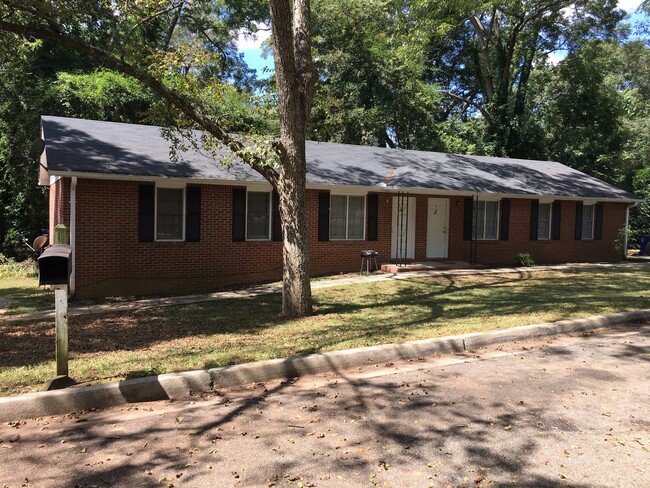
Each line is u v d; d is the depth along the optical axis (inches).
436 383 223.9
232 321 347.3
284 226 363.3
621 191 829.2
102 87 780.6
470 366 250.4
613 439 167.9
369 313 370.3
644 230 1016.2
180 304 426.6
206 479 142.7
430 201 688.4
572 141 1114.7
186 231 518.0
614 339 304.7
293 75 343.9
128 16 376.5
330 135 1050.7
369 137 1039.0
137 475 145.0
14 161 790.5
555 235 768.9
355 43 1042.1
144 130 602.2
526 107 1206.9
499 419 184.4
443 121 1363.2
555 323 323.0
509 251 733.9
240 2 1103.6
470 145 1167.6
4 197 815.1
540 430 174.9
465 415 187.9
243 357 245.4
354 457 155.5
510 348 286.0
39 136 763.4
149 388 206.2
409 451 159.5
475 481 141.6
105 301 452.8
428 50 1127.6
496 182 719.7
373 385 222.1
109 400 199.0
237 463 151.9
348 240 625.6
